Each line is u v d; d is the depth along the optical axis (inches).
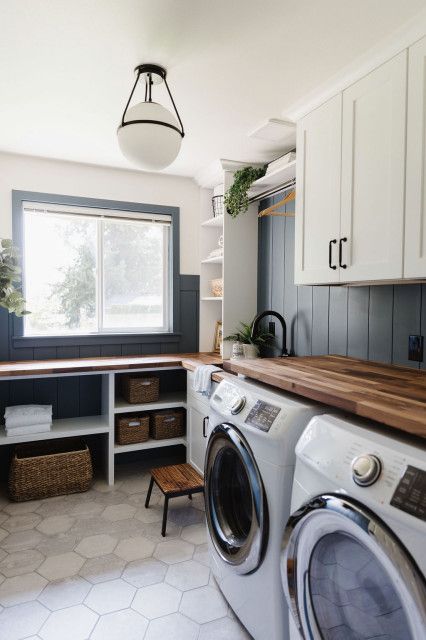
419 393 54.7
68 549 86.7
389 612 38.8
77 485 113.0
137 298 142.0
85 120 99.9
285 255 118.4
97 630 65.1
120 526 96.0
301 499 48.5
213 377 97.0
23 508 104.2
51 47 70.5
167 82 81.4
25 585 75.3
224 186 126.6
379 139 68.8
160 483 95.4
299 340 112.1
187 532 93.7
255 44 69.2
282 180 113.4
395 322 82.4
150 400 125.7
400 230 65.0
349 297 94.6
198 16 62.6
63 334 130.6
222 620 67.4
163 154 71.9
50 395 127.4
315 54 71.8
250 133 104.0
